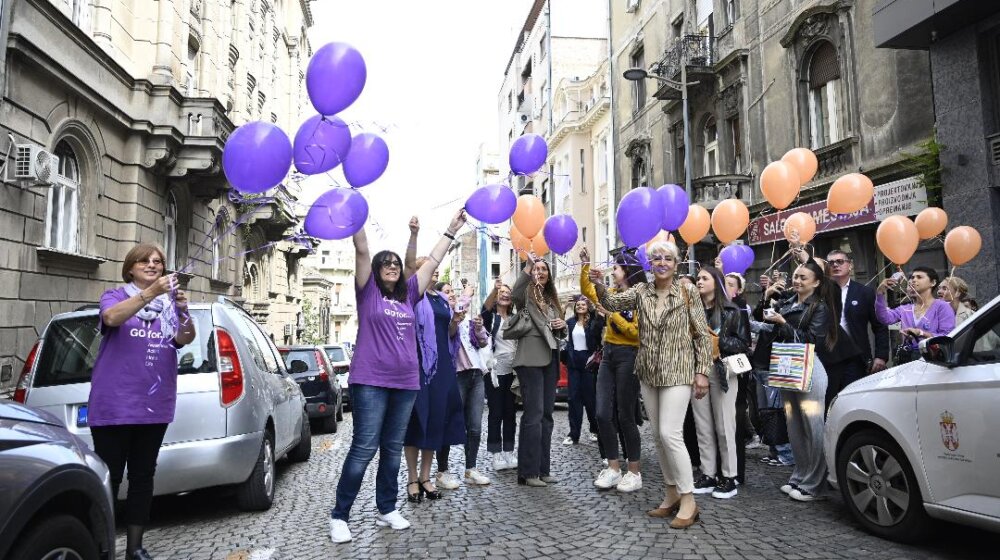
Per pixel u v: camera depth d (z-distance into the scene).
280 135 4.04
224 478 4.98
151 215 15.27
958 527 4.54
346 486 4.55
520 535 4.52
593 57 38.69
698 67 18.30
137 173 14.52
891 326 8.06
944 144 10.59
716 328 5.45
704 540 4.31
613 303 5.13
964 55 10.26
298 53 37.41
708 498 5.44
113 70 13.55
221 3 22.19
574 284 28.70
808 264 5.57
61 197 12.13
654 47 23.23
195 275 18.09
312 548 4.37
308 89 4.09
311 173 4.37
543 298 6.17
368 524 4.93
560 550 4.18
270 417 5.82
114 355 3.87
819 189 14.11
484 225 5.62
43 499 2.47
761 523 4.70
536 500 5.52
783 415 6.82
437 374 5.70
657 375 4.75
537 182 39.69
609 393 5.97
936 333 5.92
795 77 15.16
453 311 6.28
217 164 16.45
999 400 3.61
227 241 21.36
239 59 25.03
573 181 32.31
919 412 4.07
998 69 9.98
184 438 4.87
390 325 4.59
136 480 3.96
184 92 17.55
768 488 5.80
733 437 5.50
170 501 6.05
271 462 5.84
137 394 3.85
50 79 11.20
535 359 6.04
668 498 4.94
